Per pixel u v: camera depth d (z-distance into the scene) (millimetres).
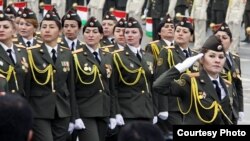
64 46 18453
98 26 17422
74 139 17516
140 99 17781
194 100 13906
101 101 17266
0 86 14828
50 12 16750
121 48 18781
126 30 17891
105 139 17953
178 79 13898
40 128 16391
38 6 40625
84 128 17141
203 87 13984
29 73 16359
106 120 17500
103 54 17656
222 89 14172
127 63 17781
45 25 16656
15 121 8094
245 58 38469
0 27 15727
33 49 16562
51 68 16547
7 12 21188
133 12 38500
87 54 17344
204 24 38594
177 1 39656
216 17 40375
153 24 38312
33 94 16469
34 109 16453
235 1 37781
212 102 13945
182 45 18938
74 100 17016
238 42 38438
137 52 18031
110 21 20953
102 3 39688
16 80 15898
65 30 18844
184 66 13820
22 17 18719
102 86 17344
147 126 8289
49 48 16734
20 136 8094
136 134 8219
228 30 18188
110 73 17578
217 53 13930
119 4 40625
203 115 13945
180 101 14180
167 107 18125
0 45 15906
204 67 14102
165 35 20125
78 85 17219
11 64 15859
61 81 16688
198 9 38500
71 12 18938
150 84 18219
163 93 13930
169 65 18641
